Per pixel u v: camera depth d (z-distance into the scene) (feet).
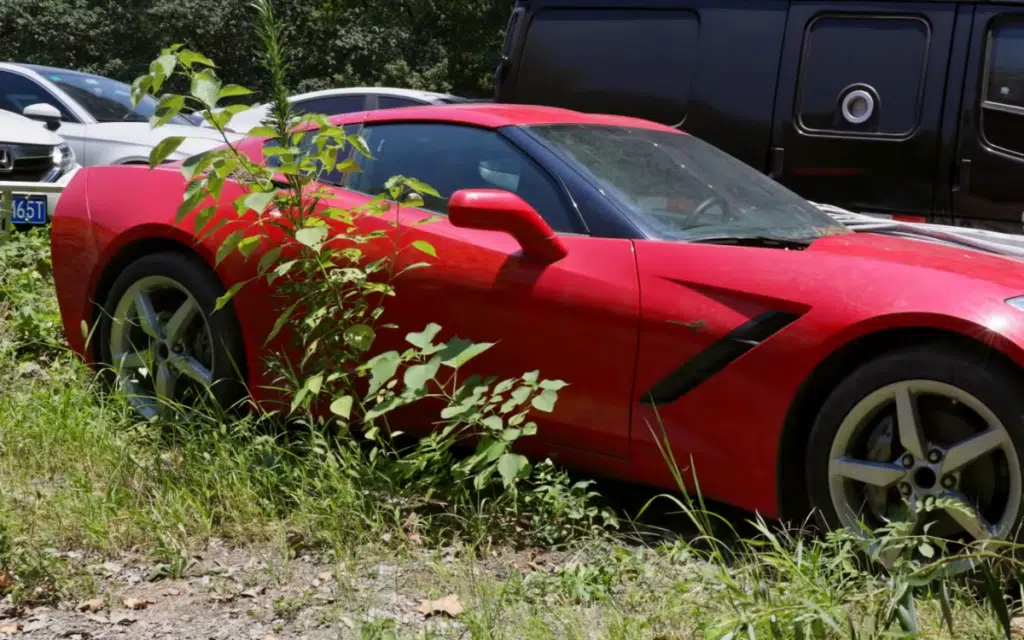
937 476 10.27
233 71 113.60
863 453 10.82
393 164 14.08
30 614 9.89
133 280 14.97
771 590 9.38
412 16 129.59
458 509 12.14
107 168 15.84
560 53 23.72
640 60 22.99
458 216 11.75
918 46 21.08
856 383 10.61
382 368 12.05
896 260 11.06
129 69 113.39
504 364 12.39
